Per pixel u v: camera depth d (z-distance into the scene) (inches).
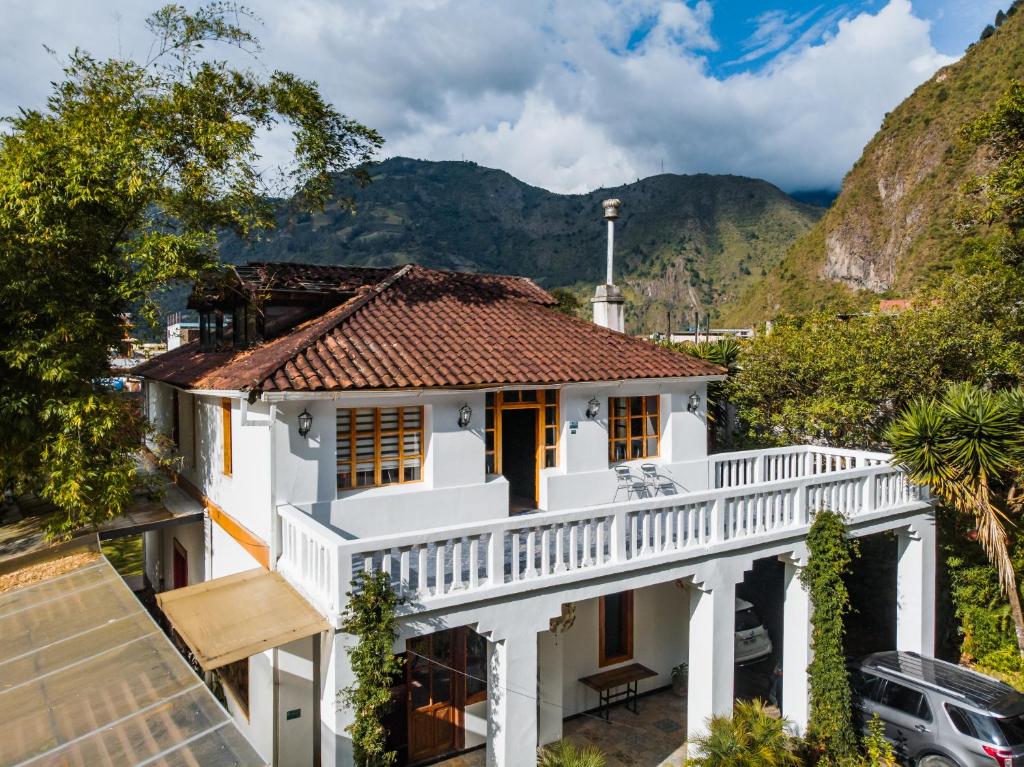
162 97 494.6
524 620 351.9
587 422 513.3
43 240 418.9
